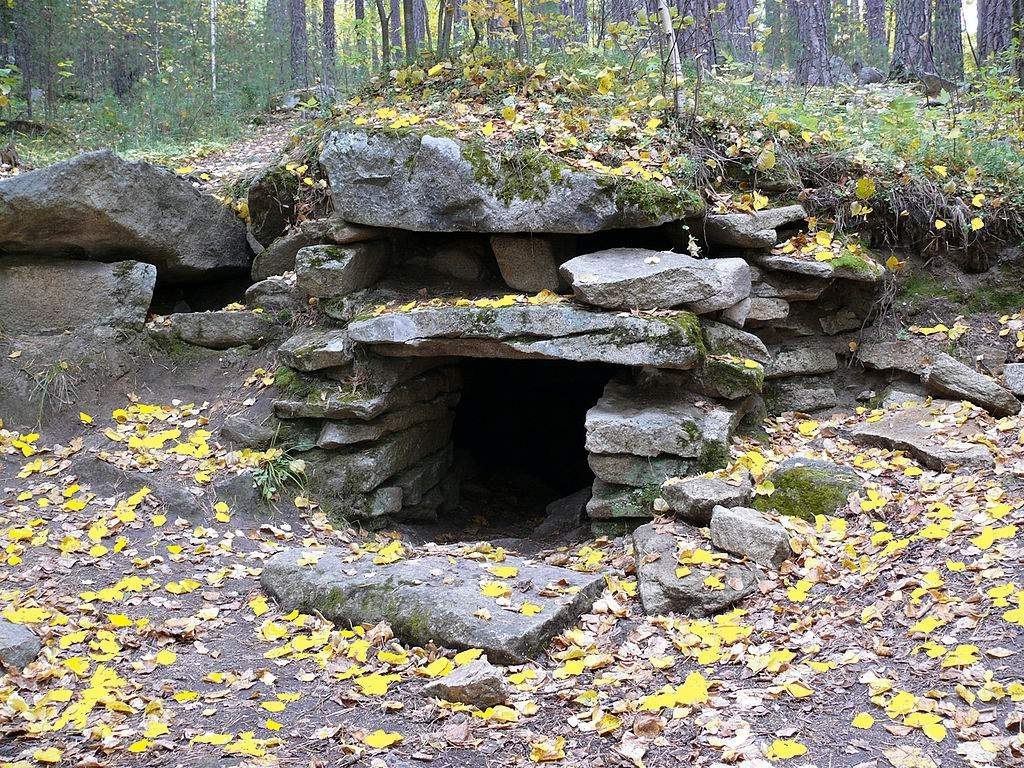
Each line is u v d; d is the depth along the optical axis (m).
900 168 6.34
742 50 11.89
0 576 4.49
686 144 6.23
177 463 5.56
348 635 4.01
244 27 18.41
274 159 7.62
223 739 3.18
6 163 7.68
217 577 4.65
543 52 7.56
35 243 6.25
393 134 5.77
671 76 6.74
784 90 8.58
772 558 4.13
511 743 3.12
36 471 5.54
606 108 6.45
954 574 3.77
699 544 4.34
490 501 7.33
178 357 6.39
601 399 5.46
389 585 4.14
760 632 3.72
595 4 13.95
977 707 2.94
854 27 15.14
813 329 6.10
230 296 7.23
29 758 3.04
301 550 4.85
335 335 5.85
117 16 15.66
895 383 5.91
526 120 6.07
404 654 3.79
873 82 12.43
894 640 3.45
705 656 3.56
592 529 5.30
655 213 5.51
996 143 6.85
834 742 2.91
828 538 4.33
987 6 11.22
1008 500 4.25
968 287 6.21
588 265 5.41
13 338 6.26
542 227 5.54
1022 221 6.20
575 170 5.51
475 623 3.76
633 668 3.58
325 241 6.24
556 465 8.20
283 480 5.59
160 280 6.95
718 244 5.93
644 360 5.12
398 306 5.87
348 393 5.67
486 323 5.36
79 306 6.33
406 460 6.12
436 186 5.66
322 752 3.12
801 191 6.23
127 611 4.31
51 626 4.03
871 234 6.32
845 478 4.70
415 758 3.05
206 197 6.86
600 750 3.04
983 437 4.97
